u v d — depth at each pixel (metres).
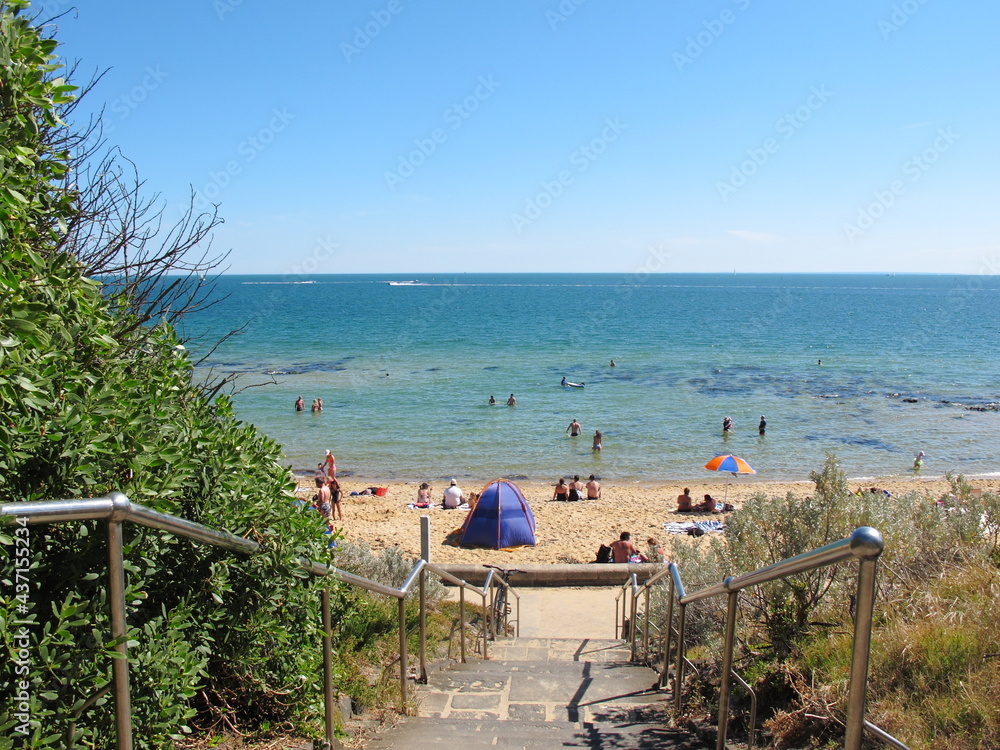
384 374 50.66
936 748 3.38
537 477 27.30
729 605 4.09
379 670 6.15
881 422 36.44
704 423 36.09
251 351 63.66
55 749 2.36
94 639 2.47
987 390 45.81
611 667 7.74
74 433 2.62
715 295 182.88
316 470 27.70
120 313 4.12
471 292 187.50
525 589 13.62
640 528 19.62
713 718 5.04
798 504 5.80
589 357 60.97
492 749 4.70
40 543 2.59
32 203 2.84
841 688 4.08
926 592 4.94
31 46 2.80
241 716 4.12
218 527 3.49
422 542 12.57
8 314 2.49
